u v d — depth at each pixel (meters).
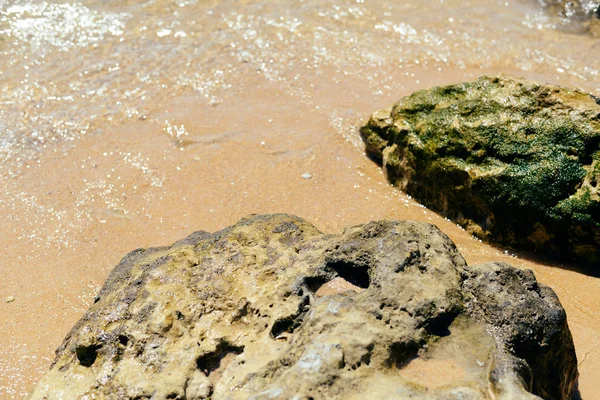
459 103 1.91
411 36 2.36
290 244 1.59
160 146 2.03
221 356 1.50
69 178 1.96
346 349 1.44
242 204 1.91
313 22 2.40
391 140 1.97
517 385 1.42
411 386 1.42
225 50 2.29
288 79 2.21
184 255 1.59
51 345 1.69
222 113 2.11
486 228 1.85
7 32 2.33
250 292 1.53
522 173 1.80
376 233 1.56
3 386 1.64
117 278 1.61
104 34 2.35
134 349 1.50
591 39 2.38
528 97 1.87
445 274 1.51
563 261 1.81
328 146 2.04
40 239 1.85
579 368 1.63
